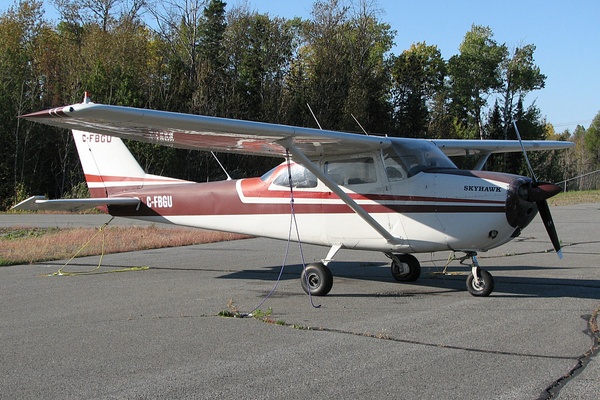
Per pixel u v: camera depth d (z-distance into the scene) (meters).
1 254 10.52
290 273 8.67
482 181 6.61
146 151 27.58
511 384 3.67
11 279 8.28
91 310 6.14
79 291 7.30
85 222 18.91
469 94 52.56
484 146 8.96
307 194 7.74
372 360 4.23
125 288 7.49
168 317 5.75
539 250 11.01
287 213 7.94
